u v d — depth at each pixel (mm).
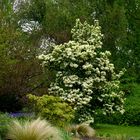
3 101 23312
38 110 18797
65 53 21047
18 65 23516
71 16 32969
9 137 12305
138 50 34719
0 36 20312
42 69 25016
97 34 22078
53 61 21297
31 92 24406
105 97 21609
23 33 31531
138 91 31219
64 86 21609
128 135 19375
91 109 21719
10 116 18484
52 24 33312
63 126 17172
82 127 17625
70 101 20406
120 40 32562
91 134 17703
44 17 35469
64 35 32375
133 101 29266
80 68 21281
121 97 22281
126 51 33781
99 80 21094
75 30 22734
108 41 31922
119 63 32469
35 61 24781
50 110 17641
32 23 36781
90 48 21062
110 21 32312
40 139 12070
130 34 35469
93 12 33281
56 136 12641
